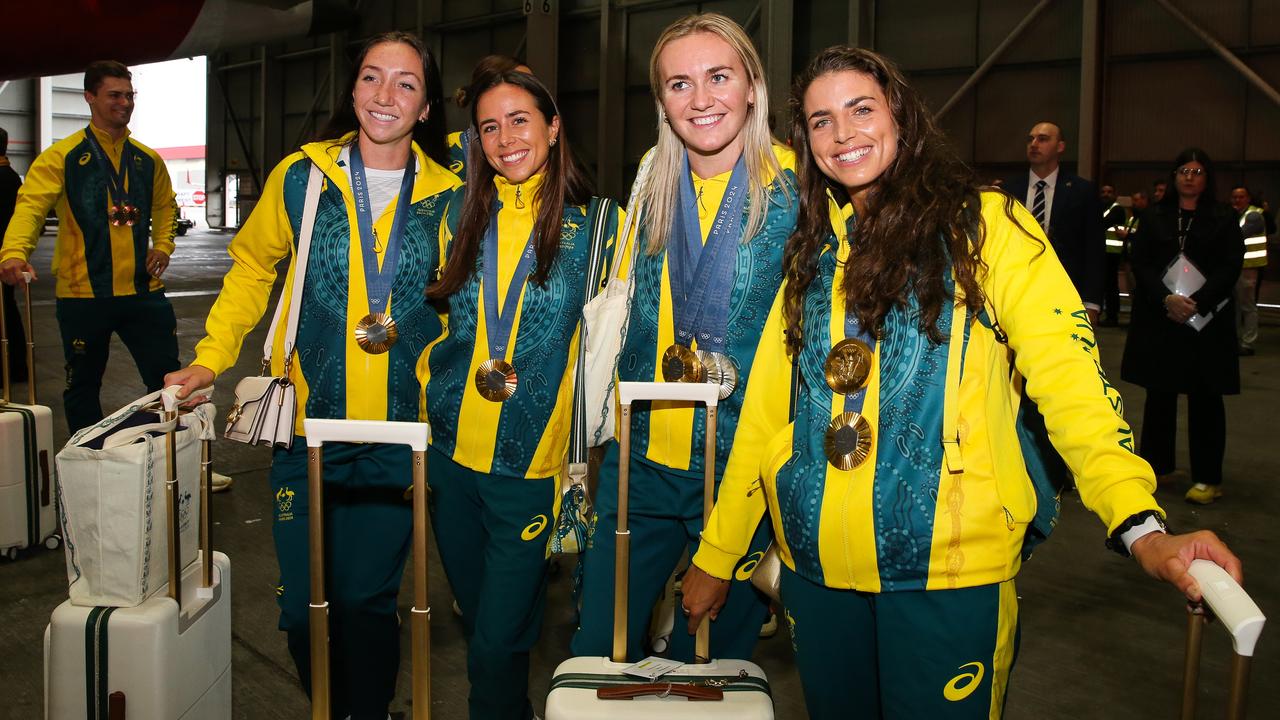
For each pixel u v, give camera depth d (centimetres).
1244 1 1116
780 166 188
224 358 216
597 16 1611
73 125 3128
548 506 210
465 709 251
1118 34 1194
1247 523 411
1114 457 125
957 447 138
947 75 1314
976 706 140
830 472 145
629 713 150
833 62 150
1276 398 664
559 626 304
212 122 2600
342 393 213
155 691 181
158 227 429
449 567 224
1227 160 1141
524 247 210
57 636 180
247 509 411
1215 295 417
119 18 585
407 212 217
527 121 204
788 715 252
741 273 186
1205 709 255
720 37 183
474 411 207
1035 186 436
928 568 138
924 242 140
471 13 1802
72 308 402
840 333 147
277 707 251
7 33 565
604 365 200
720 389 186
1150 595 334
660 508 195
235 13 626
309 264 214
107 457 178
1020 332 135
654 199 195
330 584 215
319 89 2238
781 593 162
